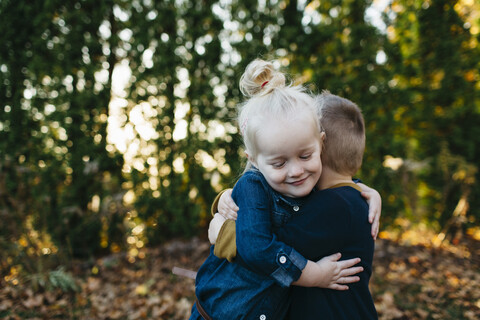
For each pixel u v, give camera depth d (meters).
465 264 3.71
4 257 3.16
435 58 4.19
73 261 3.66
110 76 3.82
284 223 1.01
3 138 3.52
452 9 4.09
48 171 3.60
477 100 4.20
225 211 1.10
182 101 3.98
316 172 0.96
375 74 3.97
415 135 4.47
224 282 1.04
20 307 2.77
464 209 4.26
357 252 1.01
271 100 0.96
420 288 3.12
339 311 0.97
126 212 3.70
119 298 2.98
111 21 3.79
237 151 4.02
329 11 3.98
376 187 4.12
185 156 4.02
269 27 3.98
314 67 3.99
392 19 4.08
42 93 3.60
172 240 4.21
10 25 3.46
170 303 2.86
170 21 3.86
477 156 4.34
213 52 3.91
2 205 3.19
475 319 2.61
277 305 0.99
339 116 1.08
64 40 3.60
